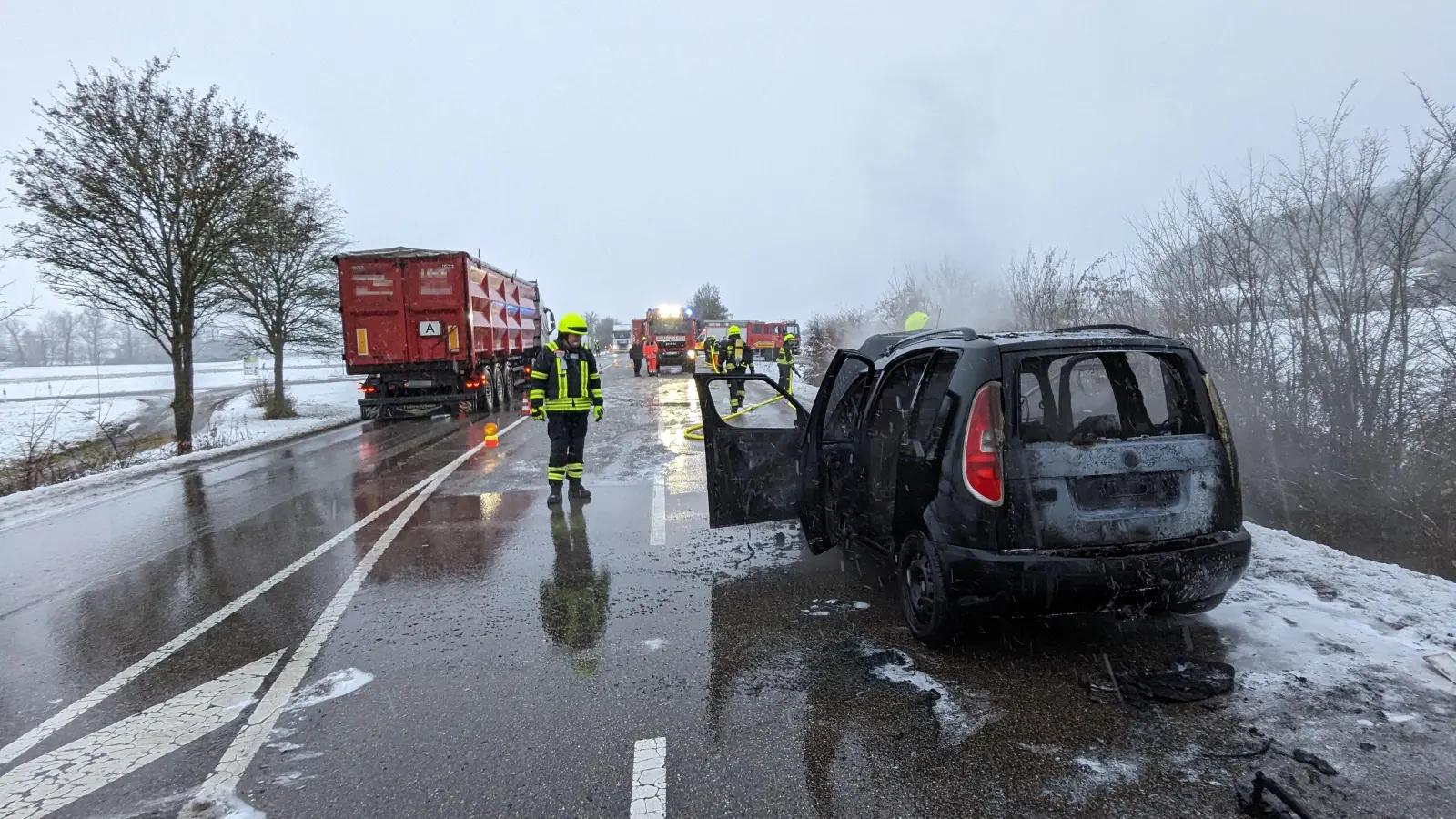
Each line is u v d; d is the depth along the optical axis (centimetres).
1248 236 716
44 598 513
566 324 744
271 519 733
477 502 774
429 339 1570
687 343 3250
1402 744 286
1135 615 358
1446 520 565
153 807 276
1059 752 291
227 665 397
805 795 270
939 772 281
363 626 446
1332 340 653
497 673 377
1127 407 430
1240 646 369
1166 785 268
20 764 307
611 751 303
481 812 266
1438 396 587
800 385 2302
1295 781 267
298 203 1717
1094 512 350
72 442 1706
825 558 552
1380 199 622
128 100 1229
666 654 391
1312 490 646
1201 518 360
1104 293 981
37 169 1194
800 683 354
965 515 353
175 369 1325
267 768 299
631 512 710
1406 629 375
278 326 1872
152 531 695
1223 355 745
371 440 1325
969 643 388
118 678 385
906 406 444
